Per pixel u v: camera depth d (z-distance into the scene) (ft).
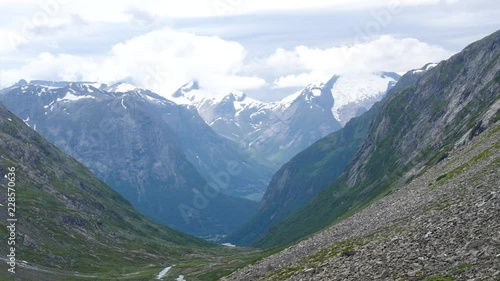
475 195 211.61
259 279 248.73
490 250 131.13
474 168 311.06
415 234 181.47
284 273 233.14
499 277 113.50
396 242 181.98
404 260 152.97
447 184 309.63
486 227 151.94
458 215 178.29
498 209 161.99
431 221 193.26
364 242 230.48
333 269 180.14
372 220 322.75
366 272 156.66
